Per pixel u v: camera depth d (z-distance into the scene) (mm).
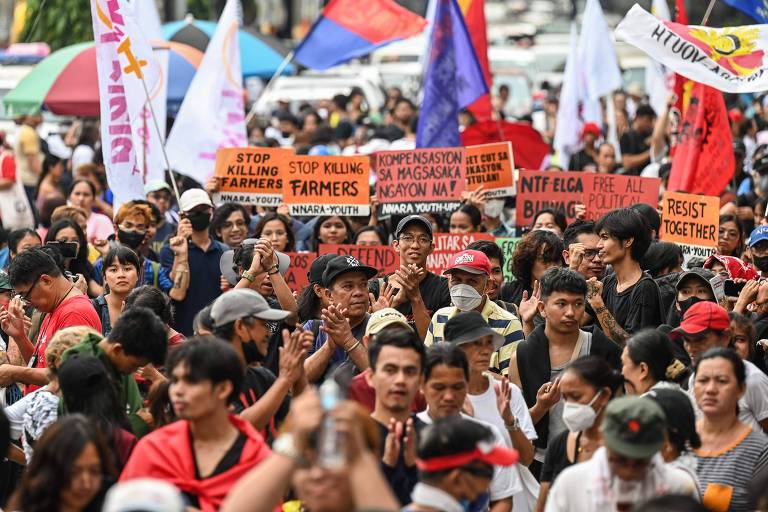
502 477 8383
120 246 12391
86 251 14359
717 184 15680
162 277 14500
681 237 14125
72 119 30453
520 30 46188
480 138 19906
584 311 10711
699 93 15664
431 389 8117
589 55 23328
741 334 10070
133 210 14336
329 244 14438
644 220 11516
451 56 17297
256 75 30047
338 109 31359
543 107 32906
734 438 8281
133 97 15344
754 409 9188
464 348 8953
